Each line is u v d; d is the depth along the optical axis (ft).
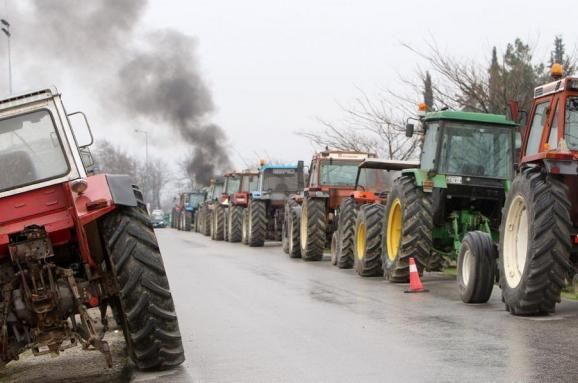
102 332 32.78
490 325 40.06
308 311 46.24
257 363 32.04
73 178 29.84
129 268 29.96
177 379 29.60
